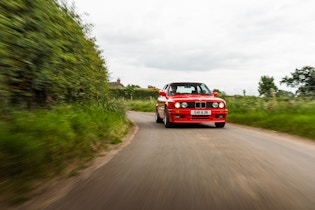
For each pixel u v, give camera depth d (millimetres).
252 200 2389
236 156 4223
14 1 3518
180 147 5059
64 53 4852
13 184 2676
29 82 4309
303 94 10953
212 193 2562
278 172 3295
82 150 4219
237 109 12492
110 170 3426
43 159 3221
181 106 8398
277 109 10250
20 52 3711
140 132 7555
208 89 9922
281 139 6035
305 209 2201
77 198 2461
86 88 6840
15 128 3301
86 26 6566
